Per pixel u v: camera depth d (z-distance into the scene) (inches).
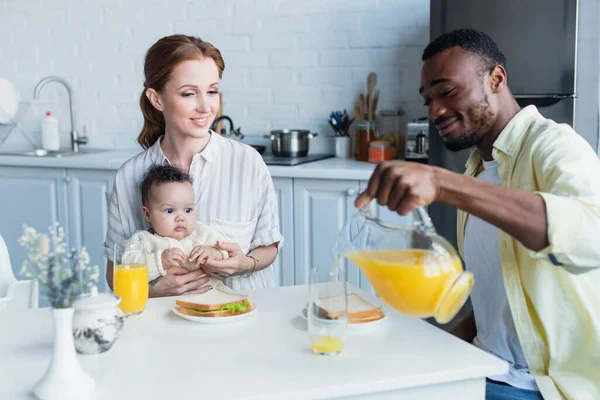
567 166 51.9
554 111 111.7
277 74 149.4
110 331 51.0
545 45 110.4
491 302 62.7
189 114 76.5
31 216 145.7
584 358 55.7
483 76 58.4
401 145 139.8
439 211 122.3
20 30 167.0
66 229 142.9
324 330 49.9
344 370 47.6
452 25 115.6
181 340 54.1
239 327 57.1
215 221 80.7
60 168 141.8
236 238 80.7
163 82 75.9
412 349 51.9
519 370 59.6
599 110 115.0
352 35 142.6
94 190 139.7
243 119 153.6
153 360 49.9
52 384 43.8
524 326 57.1
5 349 52.7
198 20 153.5
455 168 120.1
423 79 60.6
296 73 148.0
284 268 129.5
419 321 58.7
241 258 75.5
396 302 49.4
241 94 152.9
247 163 82.1
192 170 81.0
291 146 137.9
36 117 167.8
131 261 61.7
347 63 143.9
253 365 48.7
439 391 48.4
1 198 147.8
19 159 143.6
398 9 138.6
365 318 57.4
